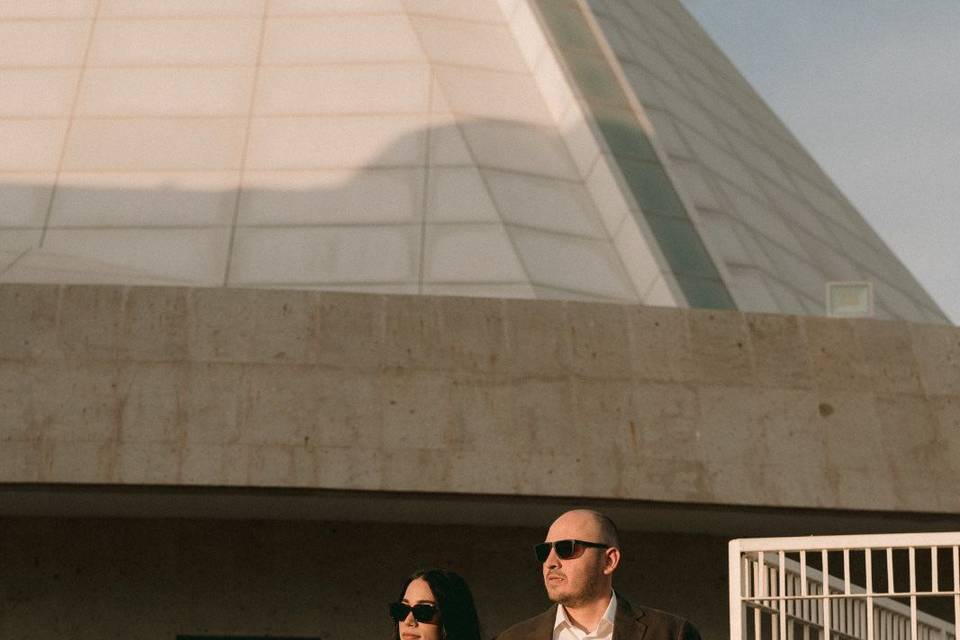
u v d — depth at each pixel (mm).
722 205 22828
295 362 13883
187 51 24156
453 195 20938
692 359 14375
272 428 13711
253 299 13992
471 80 23766
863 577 16578
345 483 13656
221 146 22094
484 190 21047
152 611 15203
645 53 27500
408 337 14070
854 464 14305
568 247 20422
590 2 27484
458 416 13906
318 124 22469
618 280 20016
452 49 24469
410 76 23453
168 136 22328
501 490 13789
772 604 7934
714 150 25469
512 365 14117
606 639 5863
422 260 19688
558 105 23453
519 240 20203
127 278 18891
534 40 24703
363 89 23188
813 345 14602
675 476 14039
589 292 19594
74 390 13664
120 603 15211
